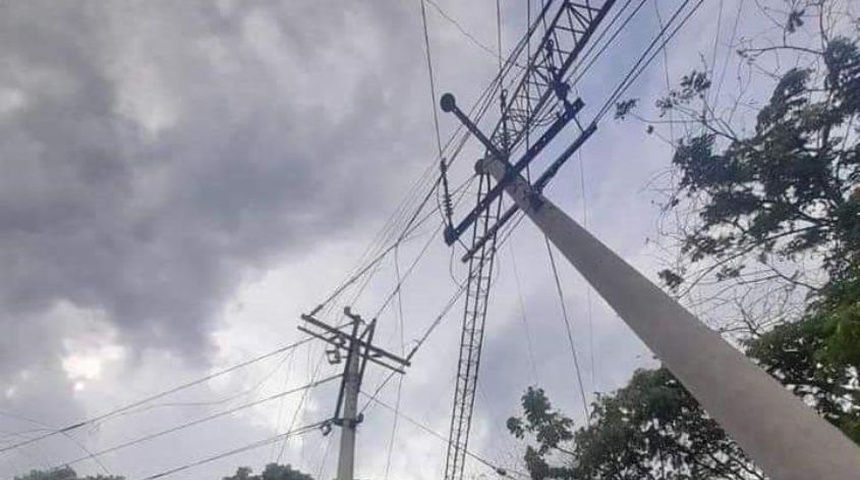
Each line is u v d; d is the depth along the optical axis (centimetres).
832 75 1255
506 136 1259
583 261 905
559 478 1722
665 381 1592
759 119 1348
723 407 610
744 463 1498
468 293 1442
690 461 1542
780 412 568
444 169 1465
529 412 1809
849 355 937
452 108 1323
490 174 1298
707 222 1444
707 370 645
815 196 1323
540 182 1188
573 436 1744
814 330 1205
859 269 1137
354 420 1905
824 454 521
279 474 3194
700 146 1402
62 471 3428
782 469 534
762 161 1331
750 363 637
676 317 721
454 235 1422
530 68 1169
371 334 2048
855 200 1209
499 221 1349
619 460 1609
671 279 1480
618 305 801
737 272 1421
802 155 1305
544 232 1054
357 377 1975
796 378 1272
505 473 1855
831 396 1248
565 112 1159
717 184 1398
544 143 1197
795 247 1348
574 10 1057
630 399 1627
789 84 1300
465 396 1533
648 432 1566
